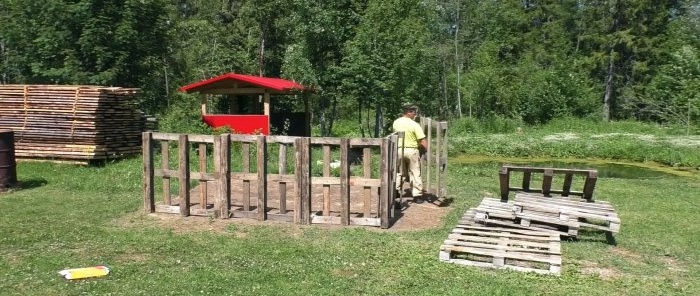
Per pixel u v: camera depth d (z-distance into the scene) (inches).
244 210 362.9
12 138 468.1
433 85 1365.7
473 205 428.5
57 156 601.9
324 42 943.0
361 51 885.8
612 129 1311.5
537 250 279.9
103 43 901.8
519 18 2064.5
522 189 425.7
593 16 1983.3
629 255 304.2
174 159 615.5
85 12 884.0
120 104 647.1
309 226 341.4
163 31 1011.3
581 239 335.9
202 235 319.3
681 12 1961.1
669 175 735.1
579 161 901.8
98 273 248.1
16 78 1101.1
